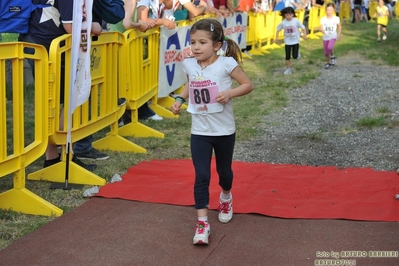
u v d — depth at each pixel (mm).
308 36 22531
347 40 21875
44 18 5934
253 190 5789
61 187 5844
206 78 4547
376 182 6070
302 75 13695
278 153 7391
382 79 13078
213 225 4914
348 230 4770
